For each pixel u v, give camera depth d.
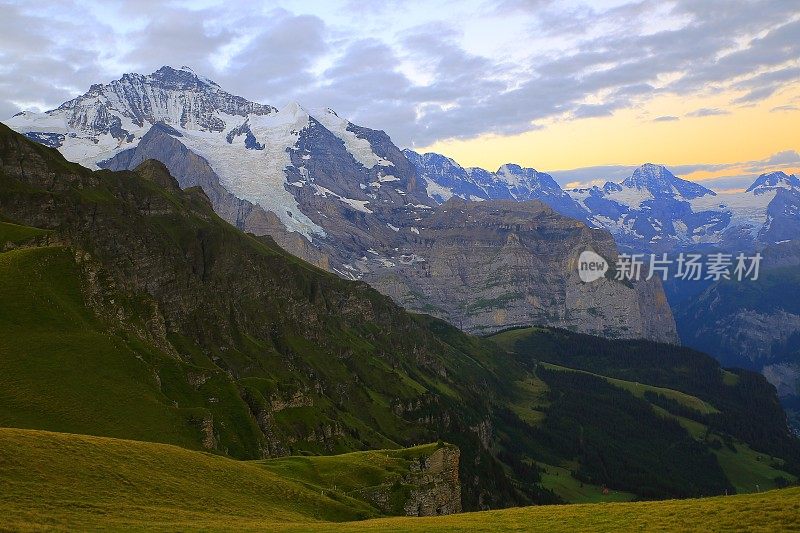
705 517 87.12
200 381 198.38
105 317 189.12
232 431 188.12
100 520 82.44
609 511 98.25
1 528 71.62
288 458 166.88
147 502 95.81
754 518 83.56
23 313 166.62
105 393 157.88
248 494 116.88
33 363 154.12
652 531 82.81
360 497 152.00
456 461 183.88
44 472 93.38
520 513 104.88
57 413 143.75
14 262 180.12
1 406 138.50
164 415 162.25
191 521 89.44
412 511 155.00
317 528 93.31
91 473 98.00
